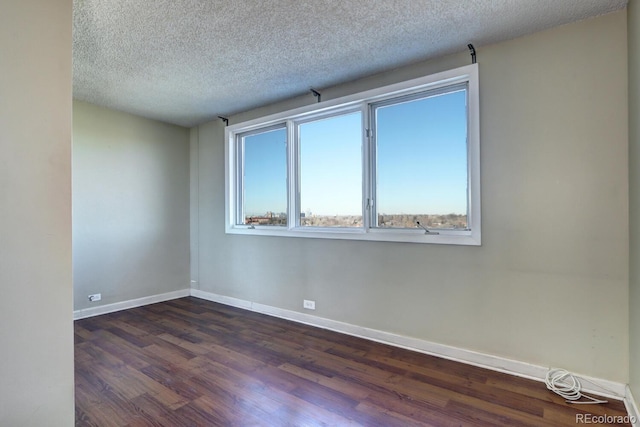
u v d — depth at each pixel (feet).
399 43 8.40
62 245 5.16
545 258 7.76
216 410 6.64
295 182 12.50
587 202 7.30
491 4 6.83
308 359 8.96
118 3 6.68
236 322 12.08
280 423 6.24
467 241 8.67
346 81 10.75
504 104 8.20
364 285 10.50
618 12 6.98
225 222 14.52
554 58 7.63
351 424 6.21
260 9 7.00
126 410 6.63
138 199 14.23
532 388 7.42
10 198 4.69
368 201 10.52
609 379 7.11
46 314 5.01
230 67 9.71
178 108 13.34
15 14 4.73
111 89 11.34
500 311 8.30
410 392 7.29
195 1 6.68
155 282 14.78
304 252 11.96
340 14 7.20
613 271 7.06
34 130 4.88
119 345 9.93
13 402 4.73
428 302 9.33
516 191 8.07
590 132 7.26
